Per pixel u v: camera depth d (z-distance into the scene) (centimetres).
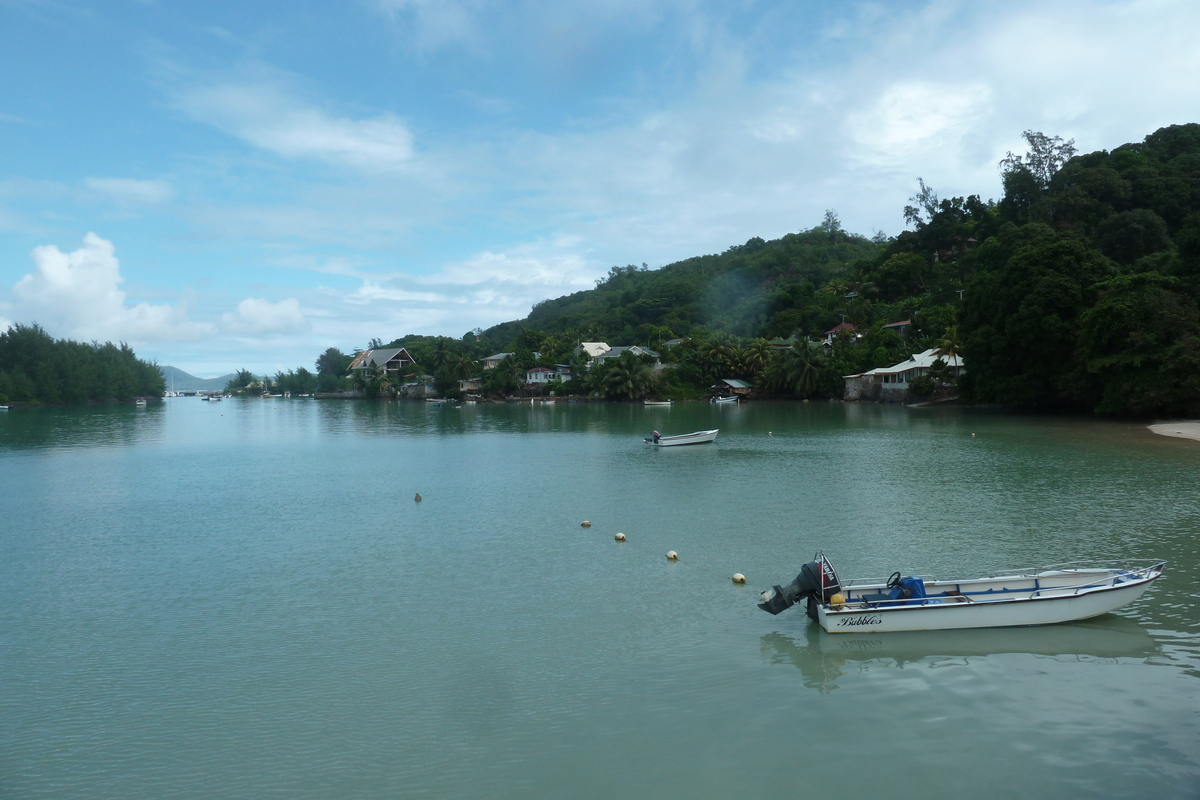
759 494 3622
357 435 7912
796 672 1577
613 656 1688
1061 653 1631
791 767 1216
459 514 3344
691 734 1332
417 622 1941
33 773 1262
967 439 5656
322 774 1239
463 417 10994
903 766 1213
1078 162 12494
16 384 15175
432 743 1327
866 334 13150
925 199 16425
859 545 2566
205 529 3122
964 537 2627
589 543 2753
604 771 1222
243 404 18400
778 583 2211
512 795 1163
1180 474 3759
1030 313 7456
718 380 14762
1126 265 8581
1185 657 1602
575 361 15988
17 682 1617
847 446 5534
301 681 1596
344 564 2527
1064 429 6141
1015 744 1272
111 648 1805
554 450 5978
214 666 1686
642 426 8356
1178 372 6122
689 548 2627
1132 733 1299
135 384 19050
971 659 1617
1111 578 1819
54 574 2459
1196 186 10881
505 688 1538
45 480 4603
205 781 1228
